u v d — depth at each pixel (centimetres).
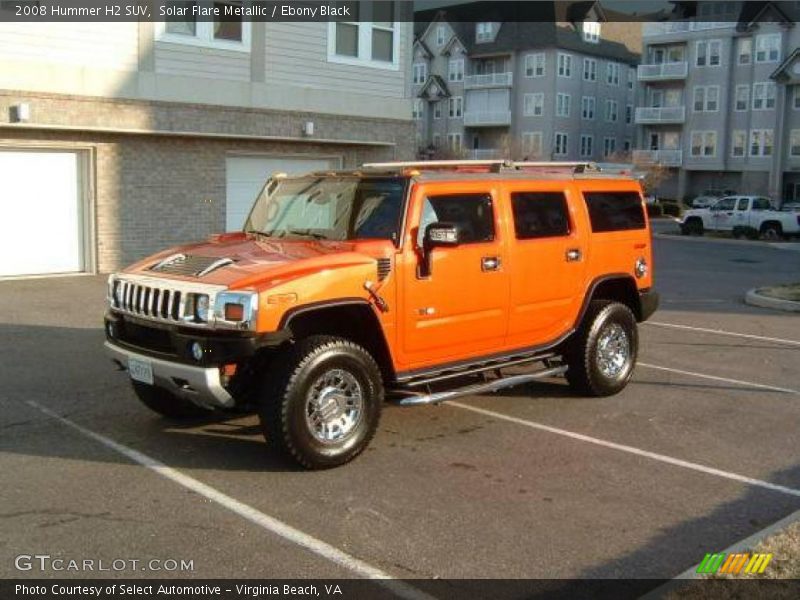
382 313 599
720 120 6188
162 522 483
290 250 609
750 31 5969
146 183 1568
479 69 7638
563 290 744
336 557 444
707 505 530
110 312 628
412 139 1983
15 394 759
